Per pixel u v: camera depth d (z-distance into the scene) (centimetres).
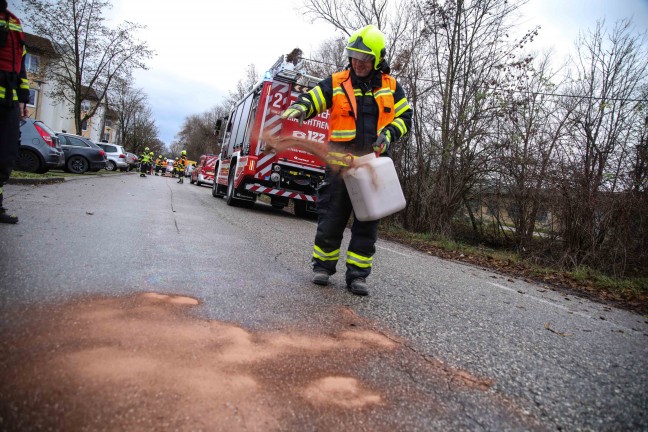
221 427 152
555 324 369
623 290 636
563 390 226
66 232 445
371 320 301
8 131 438
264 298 313
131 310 247
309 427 162
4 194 666
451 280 521
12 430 135
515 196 947
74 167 1750
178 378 179
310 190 1075
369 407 182
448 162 1083
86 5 2567
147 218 646
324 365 215
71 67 2977
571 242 824
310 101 361
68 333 206
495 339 298
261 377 192
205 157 2642
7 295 242
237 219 833
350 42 362
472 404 198
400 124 366
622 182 797
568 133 877
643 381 254
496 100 1005
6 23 427
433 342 274
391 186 343
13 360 175
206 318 253
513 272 712
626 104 839
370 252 374
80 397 157
